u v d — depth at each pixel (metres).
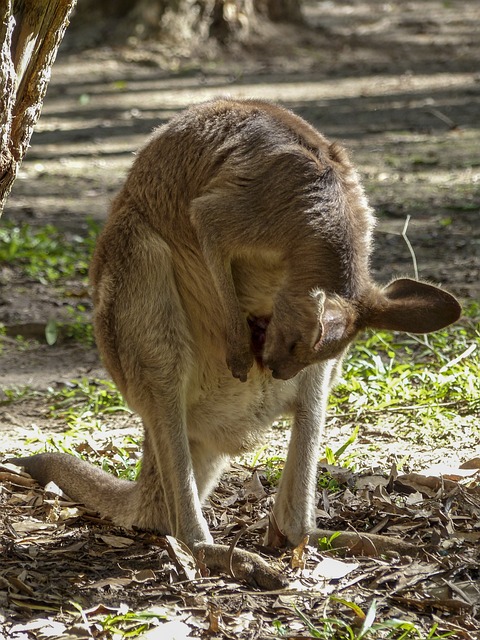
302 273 5.25
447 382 8.01
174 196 5.71
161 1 24.80
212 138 5.67
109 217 6.08
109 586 5.16
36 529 5.93
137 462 7.10
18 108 5.35
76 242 13.21
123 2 25.11
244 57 24.61
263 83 22.55
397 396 8.02
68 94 21.98
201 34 24.86
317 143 5.64
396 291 5.53
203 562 5.34
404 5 32.72
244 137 5.57
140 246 5.71
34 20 5.20
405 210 14.05
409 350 9.05
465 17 30.22
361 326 5.29
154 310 5.64
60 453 6.69
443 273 11.43
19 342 10.28
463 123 19.03
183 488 5.54
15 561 5.43
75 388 9.00
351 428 7.65
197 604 4.96
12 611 4.89
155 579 5.27
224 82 22.55
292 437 5.82
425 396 7.97
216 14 24.94
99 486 6.36
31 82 5.34
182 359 5.65
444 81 22.67
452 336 9.26
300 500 5.73
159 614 4.79
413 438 7.39
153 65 23.88
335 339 4.94
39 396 8.80
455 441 7.32
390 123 19.16
